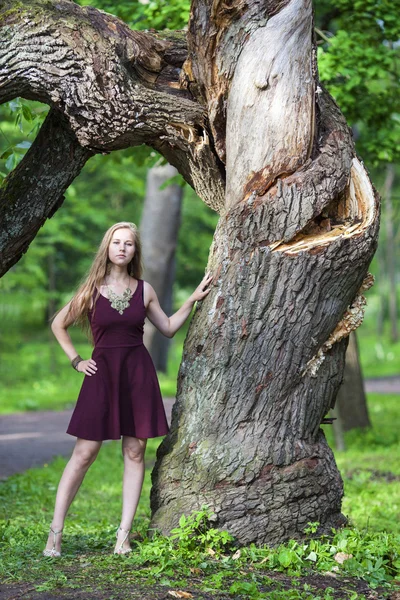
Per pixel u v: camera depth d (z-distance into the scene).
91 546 6.28
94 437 5.83
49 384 28.22
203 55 6.12
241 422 5.96
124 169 28.56
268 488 5.89
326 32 11.92
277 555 5.60
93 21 5.98
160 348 29.69
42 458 13.86
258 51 5.94
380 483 11.23
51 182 6.39
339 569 5.57
